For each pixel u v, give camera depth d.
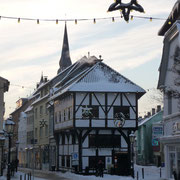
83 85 39.84
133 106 40.56
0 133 31.69
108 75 41.75
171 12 23.69
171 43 25.02
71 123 39.72
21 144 73.00
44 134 55.50
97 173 35.62
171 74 25.03
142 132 68.81
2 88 32.66
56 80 53.28
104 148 39.81
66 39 111.62
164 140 25.59
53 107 49.09
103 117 39.69
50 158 51.38
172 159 25.03
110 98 40.22
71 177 35.59
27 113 69.50
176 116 23.98
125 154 39.94
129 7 11.65
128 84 41.09
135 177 33.72
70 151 42.59
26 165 66.94
